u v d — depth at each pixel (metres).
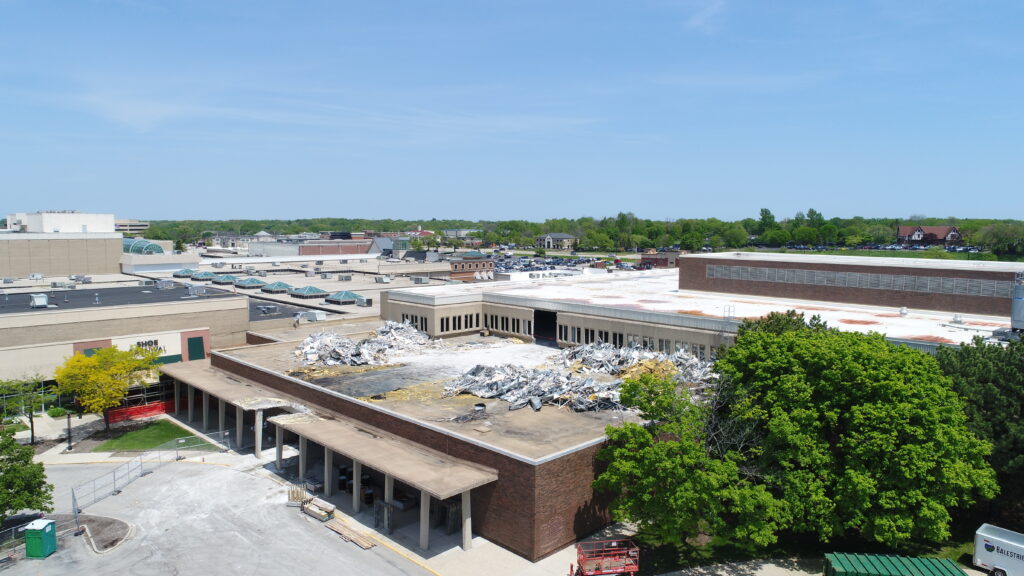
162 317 81.25
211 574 37.47
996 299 64.38
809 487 35.72
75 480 51.66
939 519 34.78
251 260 161.75
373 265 167.12
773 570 37.84
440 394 54.25
